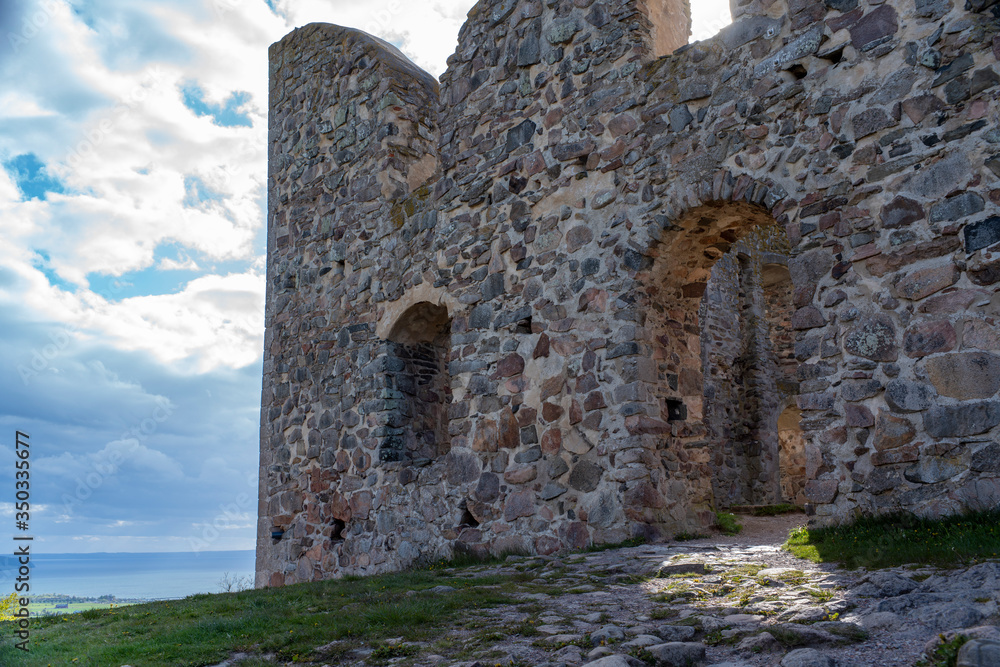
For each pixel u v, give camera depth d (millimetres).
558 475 7543
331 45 11719
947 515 5055
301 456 10984
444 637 3832
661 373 7379
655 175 7297
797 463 15133
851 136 6023
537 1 8594
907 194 5664
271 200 12477
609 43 7875
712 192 6832
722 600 3965
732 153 6762
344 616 4504
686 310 7918
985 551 3988
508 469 8023
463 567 6770
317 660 3688
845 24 6160
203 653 3975
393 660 3514
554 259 8023
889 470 5445
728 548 5832
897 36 5859
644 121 7461
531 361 8039
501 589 4980
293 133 12180
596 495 7168
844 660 2830
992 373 5094
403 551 9062
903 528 5023
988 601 3148
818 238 6105
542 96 8430
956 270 5355
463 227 9102
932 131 5598
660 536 6734
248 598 5910
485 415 8383
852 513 5598
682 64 7254
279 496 11156
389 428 9812
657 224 7203
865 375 5680
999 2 5395
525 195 8438
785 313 14648
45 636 5004
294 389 11328
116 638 4688
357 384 10297
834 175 6078
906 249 5609
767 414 13242
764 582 4234
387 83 10727
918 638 2932
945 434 5230
